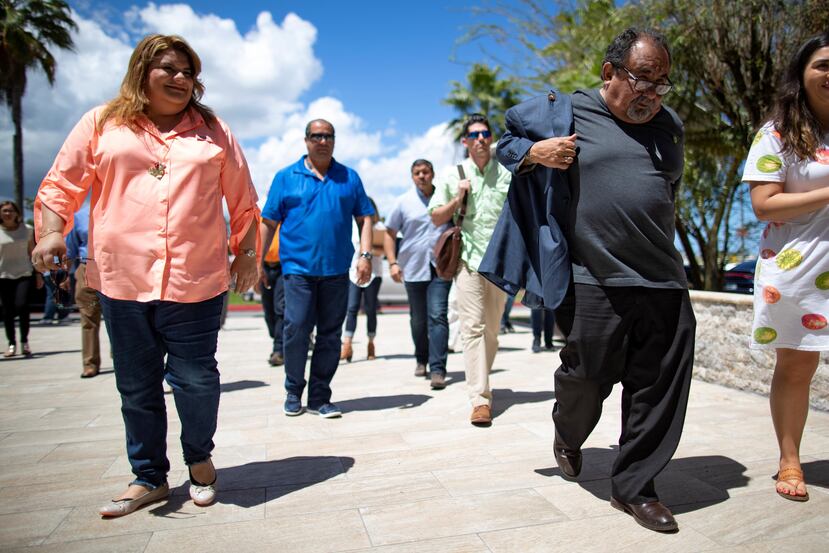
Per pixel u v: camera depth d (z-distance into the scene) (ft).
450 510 8.16
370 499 8.60
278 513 8.13
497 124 81.71
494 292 13.62
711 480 9.23
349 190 13.78
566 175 8.12
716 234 27.43
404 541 7.24
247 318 49.44
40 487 9.30
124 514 8.10
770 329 8.72
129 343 8.02
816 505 8.22
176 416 14.10
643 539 7.24
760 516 7.88
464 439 11.64
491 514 8.02
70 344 29.94
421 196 18.34
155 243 7.79
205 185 8.09
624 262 7.82
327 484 9.23
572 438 8.82
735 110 23.76
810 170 8.39
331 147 13.43
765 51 21.17
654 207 7.69
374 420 13.23
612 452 10.73
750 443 11.13
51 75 76.18
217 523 7.82
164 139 7.93
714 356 16.97
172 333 8.04
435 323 16.98
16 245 24.81
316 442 11.54
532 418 13.26
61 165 7.66
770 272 8.72
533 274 8.87
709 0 21.79
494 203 13.47
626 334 8.05
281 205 13.44
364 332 35.37
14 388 17.80
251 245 9.07
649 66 7.36
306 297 13.37
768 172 8.52
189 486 9.23
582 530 7.50
